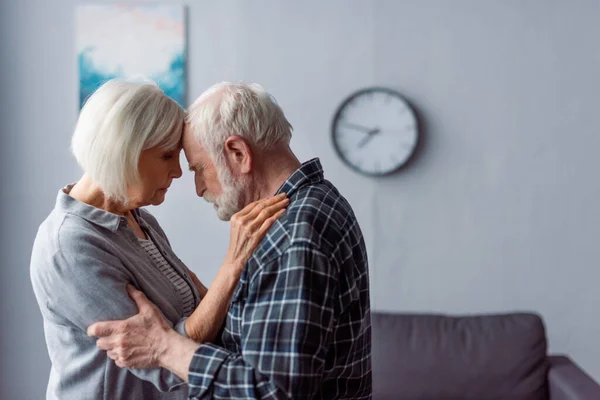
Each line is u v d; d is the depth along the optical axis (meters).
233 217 1.28
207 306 1.30
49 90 3.07
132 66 3.04
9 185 3.10
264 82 3.05
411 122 2.98
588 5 2.93
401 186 3.04
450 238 3.04
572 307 3.02
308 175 1.32
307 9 3.02
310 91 3.04
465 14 2.97
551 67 2.96
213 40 3.05
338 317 1.25
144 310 1.31
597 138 2.96
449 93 2.99
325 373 1.27
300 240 1.18
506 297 3.04
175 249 3.12
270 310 1.17
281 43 3.04
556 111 2.97
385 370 2.50
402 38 3.00
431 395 2.46
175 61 3.04
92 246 1.32
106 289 1.30
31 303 3.14
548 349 3.04
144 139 1.30
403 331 2.58
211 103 1.33
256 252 1.22
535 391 2.47
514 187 3.00
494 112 2.99
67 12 3.05
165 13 3.03
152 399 1.44
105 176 1.31
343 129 3.02
